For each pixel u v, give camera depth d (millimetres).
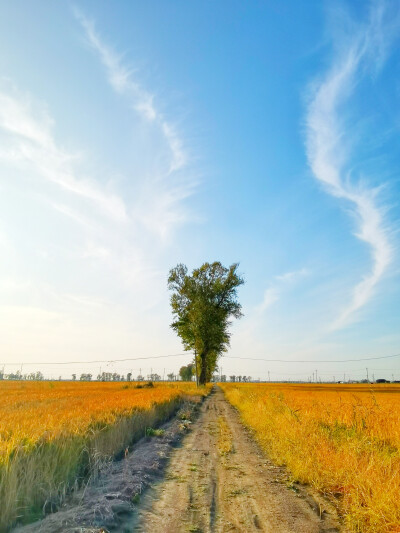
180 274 58938
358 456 8430
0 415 14133
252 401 26375
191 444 13859
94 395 31906
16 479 6148
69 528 5387
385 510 5656
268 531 5711
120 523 5852
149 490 7816
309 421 12586
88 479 8211
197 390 52406
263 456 11742
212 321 56000
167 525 5879
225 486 8234
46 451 7812
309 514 6480
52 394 34625
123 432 12312
